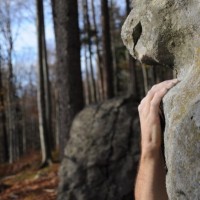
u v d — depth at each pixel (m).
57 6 10.99
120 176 8.47
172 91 1.50
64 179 8.84
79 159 8.88
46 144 18.62
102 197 8.45
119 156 8.64
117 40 34.88
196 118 1.29
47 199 12.41
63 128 10.89
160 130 1.58
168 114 1.47
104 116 9.13
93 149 8.87
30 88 51.16
